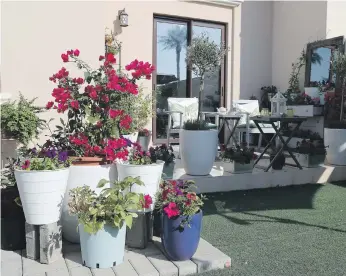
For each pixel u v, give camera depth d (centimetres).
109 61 253
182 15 596
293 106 590
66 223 236
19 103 338
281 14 658
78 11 392
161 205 222
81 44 395
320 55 579
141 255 226
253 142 625
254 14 661
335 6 571
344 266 216
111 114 239
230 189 396
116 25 545
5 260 216
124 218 203
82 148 246
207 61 421
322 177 446
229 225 287
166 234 215
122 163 240
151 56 577
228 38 639
